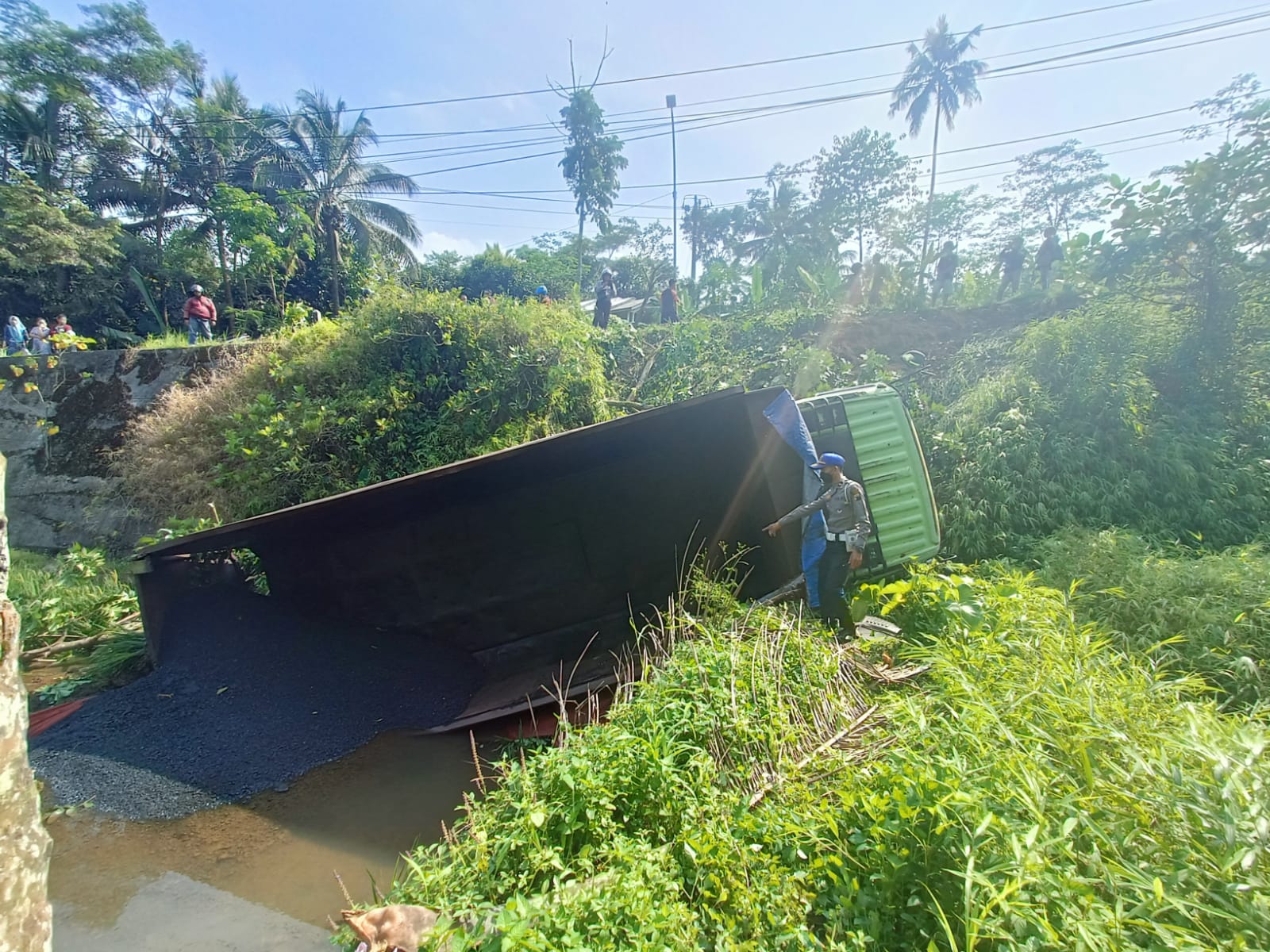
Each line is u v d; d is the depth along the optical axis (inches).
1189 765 93.7
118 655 219.8
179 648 207.5
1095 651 138.1
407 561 230.2
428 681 210.4
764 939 76.5
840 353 415.5
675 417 200.7
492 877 88.8
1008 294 526.3
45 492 381.7
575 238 1643.7
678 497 232.1
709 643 151.1
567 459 214.7
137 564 209.6
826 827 92.5
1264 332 309.4
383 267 791.7
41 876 57.9
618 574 235.6
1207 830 80.8
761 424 212.4
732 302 645.3
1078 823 83.3
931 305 533.3
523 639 235.5
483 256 1067.9
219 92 964.0
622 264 1567.4
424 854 104.2
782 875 84.8
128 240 847.1
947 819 82.2
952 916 77.2
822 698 131.4
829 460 191.0
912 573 201.2
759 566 236.5
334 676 202.2
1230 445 288.7
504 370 340.2
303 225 789.9
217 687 191.6
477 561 231.0
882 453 236.5
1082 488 272.7
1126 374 299.7
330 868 128.0
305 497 305.4
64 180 873.5
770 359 394.3
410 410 335.6
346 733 179.9
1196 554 239.1
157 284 876.0
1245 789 83.3
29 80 801.6
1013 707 106.2
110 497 366.3
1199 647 159.6
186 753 166.9
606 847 88.1
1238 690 144.9
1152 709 112.6
